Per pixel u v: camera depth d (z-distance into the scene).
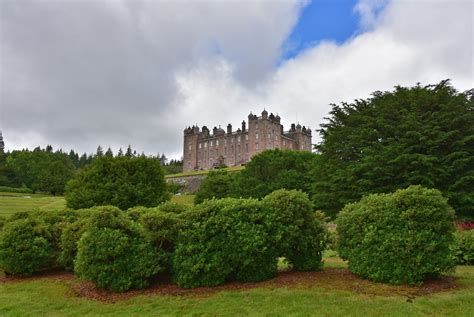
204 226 7.99
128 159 21.86
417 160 19.09
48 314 6.48
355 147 23.70
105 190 19.91
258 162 47.53
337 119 26.52
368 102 25.19
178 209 9.66
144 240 8.16
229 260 8.06
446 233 7.86
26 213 11.53
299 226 8.63
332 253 13.42
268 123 105.06
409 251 7.50
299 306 6.30
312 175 31.09
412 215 7.74
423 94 21.59
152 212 8.55
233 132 112.88
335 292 7.10
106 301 7.20
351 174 21.69
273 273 8.50
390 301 6.46
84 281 8.76
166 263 8.24
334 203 23.16
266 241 8.25
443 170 18.72
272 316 5.91
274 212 8.49
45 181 79.81
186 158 122.81
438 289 7.29
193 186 82.25
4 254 9.83
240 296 7.07
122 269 7.80
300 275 8.61
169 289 7.84
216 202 8.52
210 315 6.09
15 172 91.06
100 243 7.75
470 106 20.84
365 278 8.13
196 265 7.73
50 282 9.16
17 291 8.39
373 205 8.38
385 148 20.69
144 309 6.57
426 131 19.47
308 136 121.06
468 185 19.09
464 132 19.91
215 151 115.31
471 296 6.57
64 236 9.98
